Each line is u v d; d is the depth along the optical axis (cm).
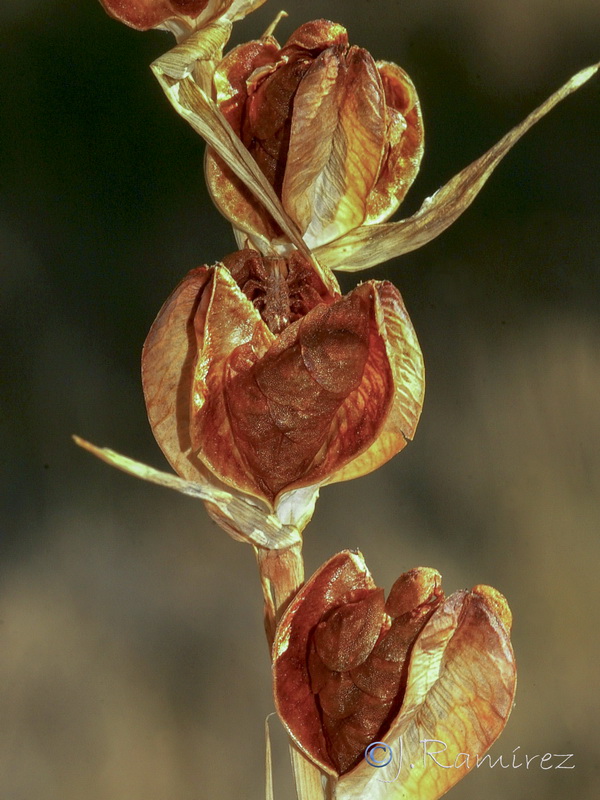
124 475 72
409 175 24
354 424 23
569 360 74
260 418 23
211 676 64
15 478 71
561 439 71
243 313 22
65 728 63
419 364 23
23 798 60
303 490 23
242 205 23
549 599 66
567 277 77
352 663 22
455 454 72
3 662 65
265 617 23
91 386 74
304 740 23
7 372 73
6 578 68
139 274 77
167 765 61
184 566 69
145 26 24
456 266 77
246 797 59
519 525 69
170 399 23
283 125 23
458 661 23
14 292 75
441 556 68
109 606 67
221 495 22
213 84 23
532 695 63
